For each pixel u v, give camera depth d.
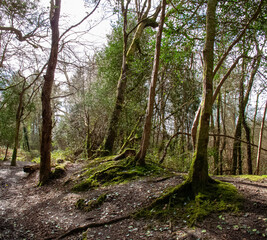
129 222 4.25
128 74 11.68
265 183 5.40
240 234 3.23
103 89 13.16
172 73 10.48
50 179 8.20
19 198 6.71
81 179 7.38
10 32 8.79
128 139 10.73
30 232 4.39
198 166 4.82
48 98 8.10
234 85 13.15
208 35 4.94
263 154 15.11
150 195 5.14
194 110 13.59
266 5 6.02
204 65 4.90
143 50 13.38
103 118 13.89
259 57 7.00
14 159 13.78
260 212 3.71
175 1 7.77
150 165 7.44
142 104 12.16
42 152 8.18
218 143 13.33
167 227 3.83
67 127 17.30
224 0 6.46
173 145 12.05
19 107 13.98
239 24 6.69
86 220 4.65
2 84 12.66
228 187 4.68
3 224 4.77
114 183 6.49
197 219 3.84
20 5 7.04
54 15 7.93
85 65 10.84
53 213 5.31
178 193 4.77
